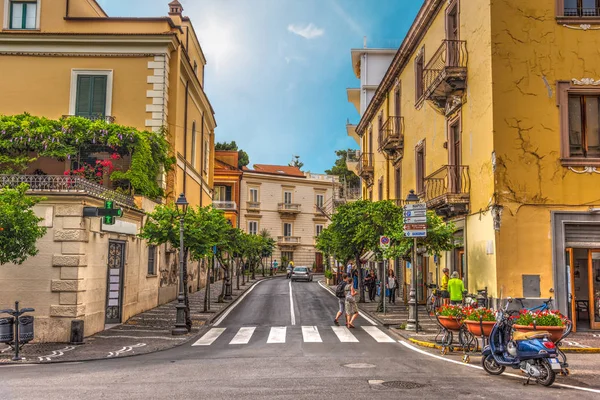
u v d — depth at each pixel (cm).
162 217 1847
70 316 1471
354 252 2703
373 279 2831
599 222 1545
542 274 1534
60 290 1476
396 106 2950
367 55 4025
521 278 1529
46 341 1459
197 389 838
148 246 2256
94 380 926
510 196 1553
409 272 2619
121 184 2242
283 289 3694
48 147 2055
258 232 6281
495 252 1536
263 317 2105
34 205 1442
